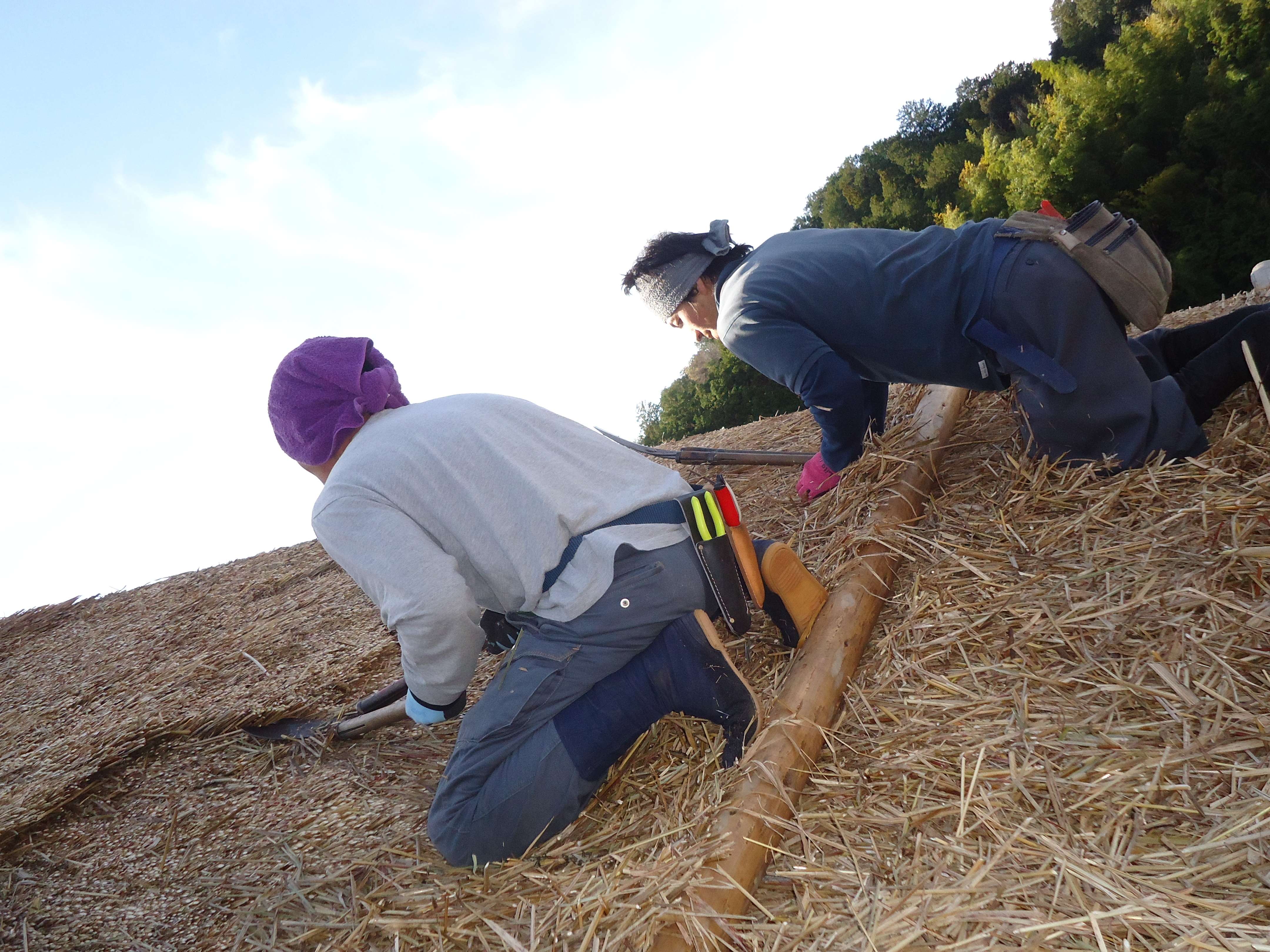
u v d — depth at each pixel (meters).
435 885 1.55
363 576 1.55
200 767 2.24
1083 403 2.03
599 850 1.55
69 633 4.22
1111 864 1.20
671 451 3.23
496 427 1.67
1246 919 1.08
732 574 1.63
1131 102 29.47
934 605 1.89
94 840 2.00
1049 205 2.09
